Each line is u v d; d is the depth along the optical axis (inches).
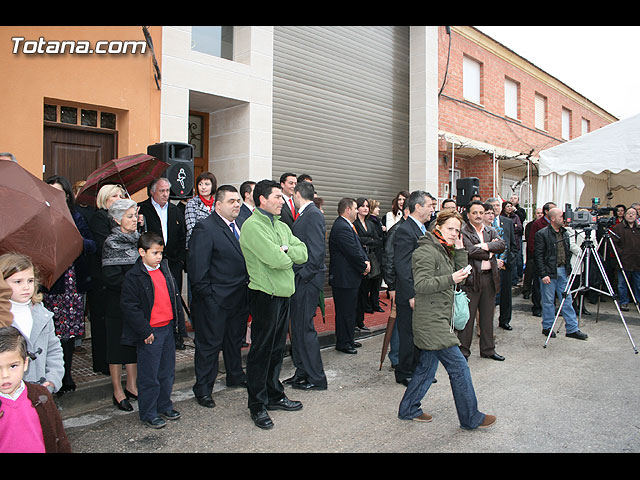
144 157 196.7
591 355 237.3
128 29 249.1
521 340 267.4
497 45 522.3
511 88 569.9
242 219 223.1
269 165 313.7
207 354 174.6
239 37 309.4
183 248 227.6
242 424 158.6
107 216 178.2
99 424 157.8
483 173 517.3
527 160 540.7
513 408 170.1
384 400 179.6
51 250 131.0
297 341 192.4
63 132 237.5
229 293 176.1
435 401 178.7
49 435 93.4
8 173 133.9
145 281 151.3
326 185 363.6
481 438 146.9
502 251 231.0
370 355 240.2
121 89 246.2
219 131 321.1
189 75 273.1
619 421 159.0
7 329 90.3
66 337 163.6
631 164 341.7
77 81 231.3
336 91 370.6
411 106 437.7
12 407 89.4
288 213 233.0
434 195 438.6
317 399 181.0
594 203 367.2
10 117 212.7
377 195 407.8
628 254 353.4
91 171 247.0
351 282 239.3
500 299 292.2
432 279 146.7
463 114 483.5
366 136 397.4
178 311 164.6
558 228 277.0
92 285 181.6
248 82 301.0
